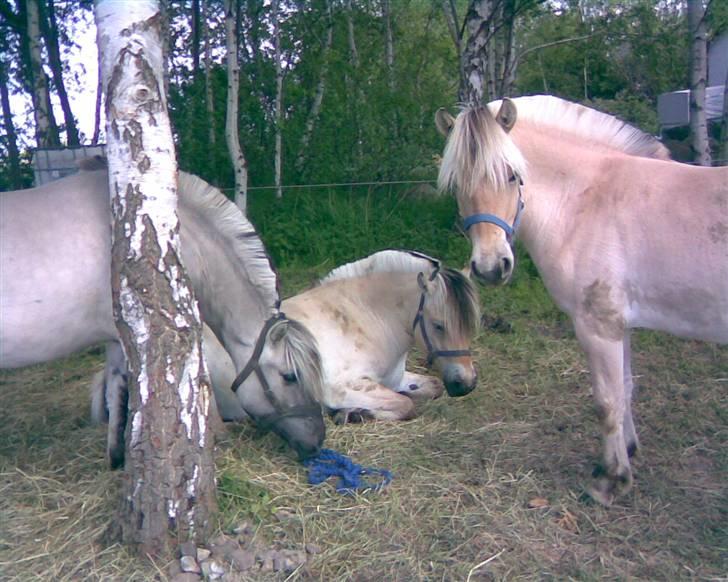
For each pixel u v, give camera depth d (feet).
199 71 40.37
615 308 12.10
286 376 13.34
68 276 12.21
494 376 18.35
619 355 12.26
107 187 12.62
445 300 15.90
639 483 13.10
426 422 15.89
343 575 10.77
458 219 29.71
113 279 10.87
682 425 15.38
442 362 16.21
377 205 32.37
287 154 36.42
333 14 40.81
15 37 47.60
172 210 10.94
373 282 17.04
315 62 36.47
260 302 13.42
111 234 11.41
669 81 54.90
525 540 11.56
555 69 63.05
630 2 43.60
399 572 10.84
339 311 16.71
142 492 10.89
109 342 13.28
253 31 40.47
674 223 11.58
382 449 14.56
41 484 13.08
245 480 12.66
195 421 11.09
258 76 38.55
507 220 12.08
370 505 12.44
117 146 10.68
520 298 24.06
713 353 19.22
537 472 13.56
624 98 58.54
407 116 35.14
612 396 12.32
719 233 11.22
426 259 16.75
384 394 16.19
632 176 12.21
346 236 29.68
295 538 11.61
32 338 12.33
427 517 12.16
